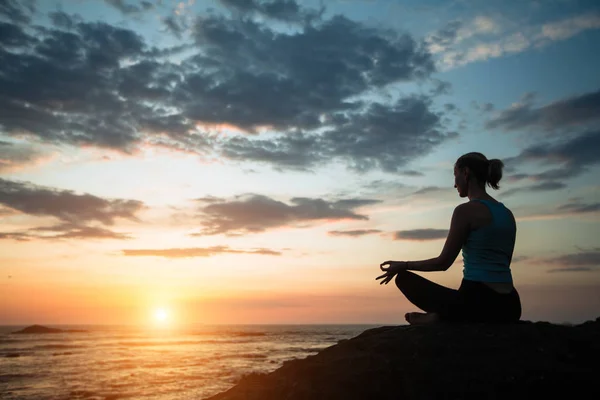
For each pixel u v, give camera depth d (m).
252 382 4.15
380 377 3.59
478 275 3.86
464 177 4.10
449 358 3.57
